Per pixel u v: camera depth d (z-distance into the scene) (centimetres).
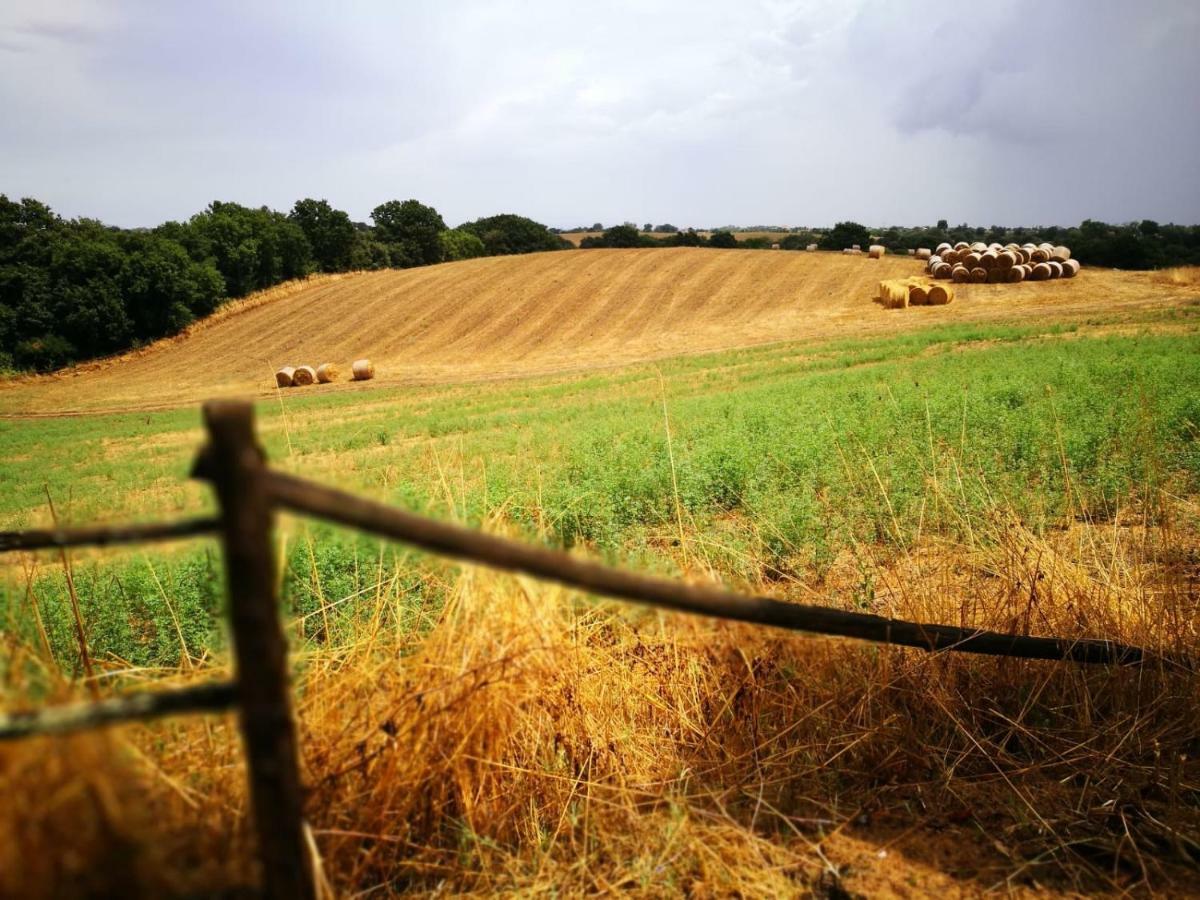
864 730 301
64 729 118
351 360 4547
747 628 297
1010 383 1304
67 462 2372
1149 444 575
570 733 284
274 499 124
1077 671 328
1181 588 390
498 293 5244
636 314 4703
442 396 3194
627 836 258
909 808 273
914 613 371
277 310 5662
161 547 484
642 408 1991
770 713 304
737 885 235
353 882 225
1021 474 710
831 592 475
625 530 718
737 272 5169
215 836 162
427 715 247
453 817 259
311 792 230
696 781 288
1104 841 251
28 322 5219
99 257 5362
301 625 352
